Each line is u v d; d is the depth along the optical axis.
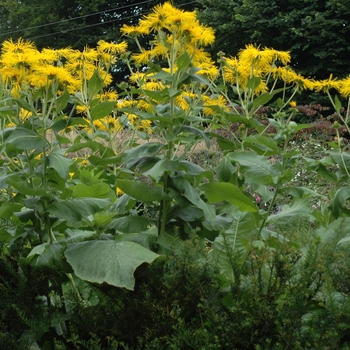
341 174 4.16
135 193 3.23
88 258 2.81
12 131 3.32
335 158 4.02
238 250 3.02
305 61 18.27
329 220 4.06
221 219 3.48
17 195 3.41
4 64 3.40
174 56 3.57
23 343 2.79
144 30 3.88
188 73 3.43
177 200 3.24
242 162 3.43
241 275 2.92
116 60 4.82
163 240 3.19
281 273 2.56
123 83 4.95
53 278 3.08
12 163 3.41
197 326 2.63
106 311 2.88
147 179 6.76
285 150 3.43
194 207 3.38
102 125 5.34
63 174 3.03
